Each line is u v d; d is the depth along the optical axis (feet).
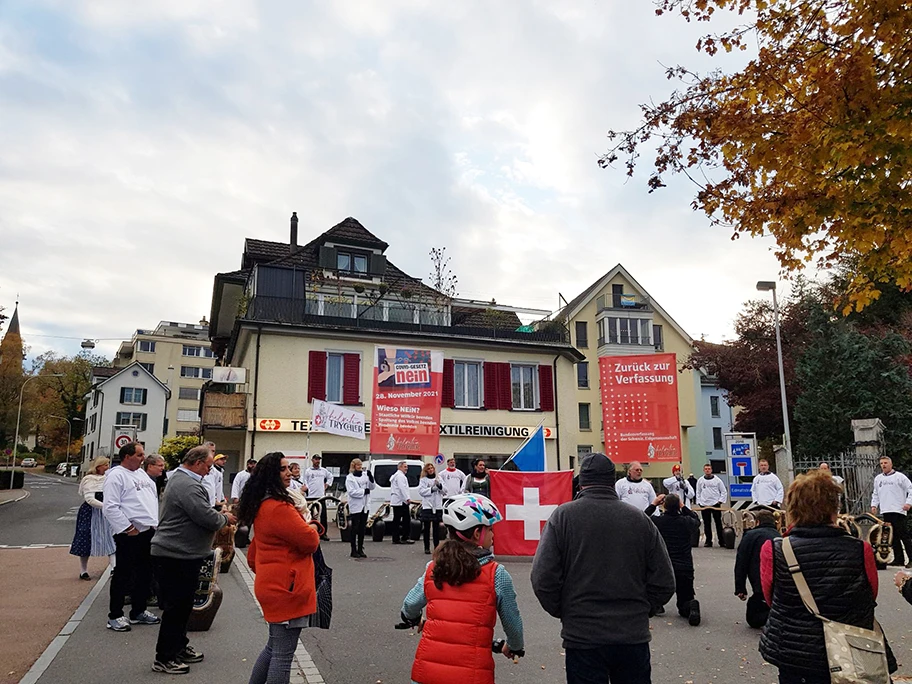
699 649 23.06
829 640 11.08
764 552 12.46
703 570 40.98
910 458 70.38
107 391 234.79
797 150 21.81
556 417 95.71
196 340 283.18
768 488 49.01
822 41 21.70
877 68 20.42
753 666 21.08
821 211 21.71
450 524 12.53
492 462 91.35
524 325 103.09
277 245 120.37
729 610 29.37
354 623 26.50
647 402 59.36
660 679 19.92
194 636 24.21
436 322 98.58
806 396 80.18
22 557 44.37
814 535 11.94
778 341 85.71
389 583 35.32
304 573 15.60
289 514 15.44
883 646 11.10
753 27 22.74
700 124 23.36
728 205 24.23
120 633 24.18
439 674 11.59
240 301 94.84
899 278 21.84
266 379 81.10
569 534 11.97
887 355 77.97
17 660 20.99
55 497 120.78
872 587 11.66
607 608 11.53
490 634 11.91
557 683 19.66
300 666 20.84
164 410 242.58
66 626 25.21
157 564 19.95
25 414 222.07
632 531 11.91
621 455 59.36
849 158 20.03
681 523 27.96
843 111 20.43
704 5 22.65
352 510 45.70
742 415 112.98
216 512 20.20
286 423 80.07
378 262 118.01
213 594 24.99
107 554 35.35
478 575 12.08
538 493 45.70
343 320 87.45
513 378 95.30
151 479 26.25
